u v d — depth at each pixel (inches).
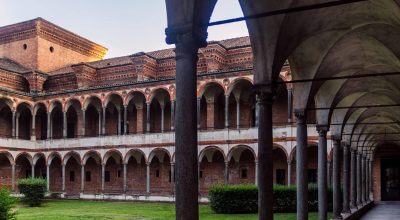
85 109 2119.8
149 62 2103.8
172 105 1895.9
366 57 768.9
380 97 1074.7
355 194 1370.6
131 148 1993.1
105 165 2187.5
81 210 1540.4
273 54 535.5
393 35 644.7
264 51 537.3
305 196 701.3
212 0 395.9
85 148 2106.3
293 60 714.2
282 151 1798.7
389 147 2016.5
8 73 2252.7
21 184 1756.9
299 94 729.0
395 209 1576.0
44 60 2460.6
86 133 2266.2
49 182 2317.9
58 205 1779.0
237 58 1910.7
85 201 1991.9
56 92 2199.8
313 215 1212.5
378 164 2033.7
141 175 2100.1
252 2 514.9
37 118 2383.1
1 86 2218.3
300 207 699.4
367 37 679.1
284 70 1636.3
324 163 867.4
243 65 1892.2
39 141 2224.4
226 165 1753.2
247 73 1712.6
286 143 1635.1
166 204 1802.4
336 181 1016.2
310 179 1739.7
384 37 658.8
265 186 522.6
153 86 1945.1
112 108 2212.1
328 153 1567.4
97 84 2295.8
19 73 2301.9
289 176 1616.6
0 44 2541.8
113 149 2037.4
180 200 367.2
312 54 702.5
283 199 1349.7
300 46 690.2
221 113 1924.2
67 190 2304.4
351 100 1042.7
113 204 1817.2
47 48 2487.7
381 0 535.2
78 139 2128.4
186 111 373.4
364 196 1669.5
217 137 1782.7
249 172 1840.6
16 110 2177.7
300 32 597.6
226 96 1753.2
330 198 1391.5
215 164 1919.3
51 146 2191.2
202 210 1469.0
